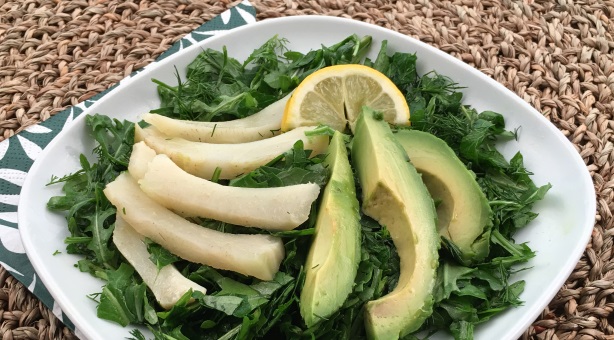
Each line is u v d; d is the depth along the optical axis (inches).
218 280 11.4
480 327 11.2
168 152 12.8
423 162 12.3
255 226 11.6
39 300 12.9
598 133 14.7
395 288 11.3
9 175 13.9
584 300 12.7
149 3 17.0
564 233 12.2
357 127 12.6
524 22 16.4
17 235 13.2
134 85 14.2
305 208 11.4
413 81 14.4
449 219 12.1
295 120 13.1
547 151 13.2
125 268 11.9
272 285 11.1
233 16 16.6
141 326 11.3
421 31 16.4
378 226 12.0
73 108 14.9
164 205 12.1
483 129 13.1
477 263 11.8
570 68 15.6
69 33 16.4
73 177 13.0
